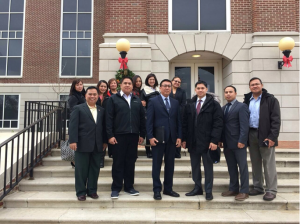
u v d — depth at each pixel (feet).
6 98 36.50
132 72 23.99
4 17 37.09
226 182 13.92
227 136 12.28
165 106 12.25
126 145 12.56
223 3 25.41
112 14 24.68
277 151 16.96
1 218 10.80
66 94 36.37
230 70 24.89
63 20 36.96
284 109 23.44
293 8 24.27
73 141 11.75
